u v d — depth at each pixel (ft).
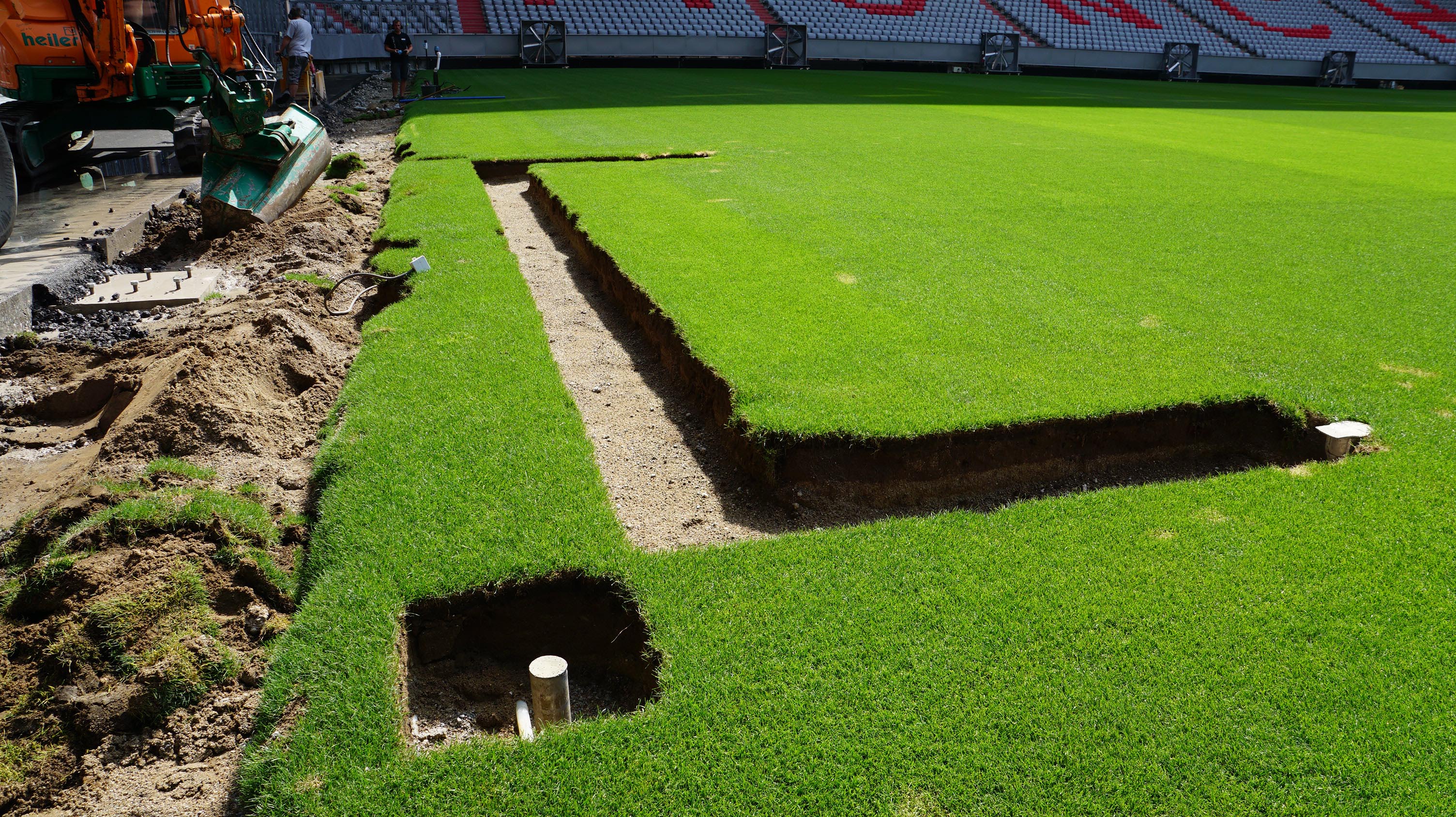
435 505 11.77
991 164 39.45
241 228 26.99
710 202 29.66
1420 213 30.25
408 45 69.87
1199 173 38.14
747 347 16.52
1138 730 8.14
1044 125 56.54
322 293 21.62
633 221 26.55
